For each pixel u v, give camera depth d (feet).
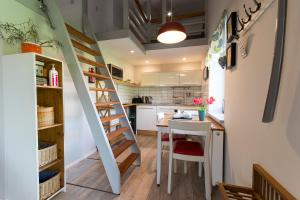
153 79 17.58
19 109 5.39
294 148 2.52
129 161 8.28
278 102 2.92
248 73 4.38
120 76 14.82
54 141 6.70
